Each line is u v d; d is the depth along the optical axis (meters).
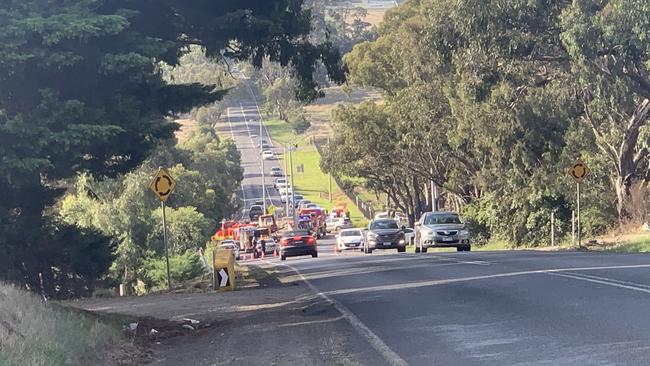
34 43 14.06
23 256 21.80
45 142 14.31
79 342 10.98
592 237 38.84
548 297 14.02
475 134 44.72
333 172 68.50
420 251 37.78
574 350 9.48
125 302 21.12
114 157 19.91
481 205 53.25
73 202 54.44
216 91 19.86
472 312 13.15
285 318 15.09
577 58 29.88
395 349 10.52
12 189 18.88
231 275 23.36
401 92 53.44
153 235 56.00
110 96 16.02
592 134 40.94
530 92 39.06
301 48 19.86
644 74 32.47
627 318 11.31
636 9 27.11
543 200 45.47
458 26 32.19
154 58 16.67
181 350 12.39
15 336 9.79
